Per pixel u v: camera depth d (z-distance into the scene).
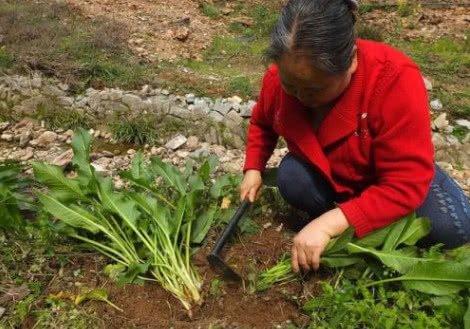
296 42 1.70
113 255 2.50
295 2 1.74
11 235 2.58
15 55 4.51
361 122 2.06
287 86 1.87
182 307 2.25
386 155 2.05
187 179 2.86
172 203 2.68
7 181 2.71
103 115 4.20
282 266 2.36
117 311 2.22
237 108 4.13
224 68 4.89
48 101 4.23
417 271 2.07
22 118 4.23
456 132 3.93
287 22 1.72
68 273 2.40
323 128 2.15
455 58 5.10
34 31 4.86
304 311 2.22
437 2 7.05
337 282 2.21
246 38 5.68
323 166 2.23
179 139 3.99
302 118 2.20
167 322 2.16
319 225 2.08
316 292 2.28
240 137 4.04
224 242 2.36
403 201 2.04
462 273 2.01
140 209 2.54
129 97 4.19
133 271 2.30
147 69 4.62
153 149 3.94
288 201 2.66
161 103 4.16
